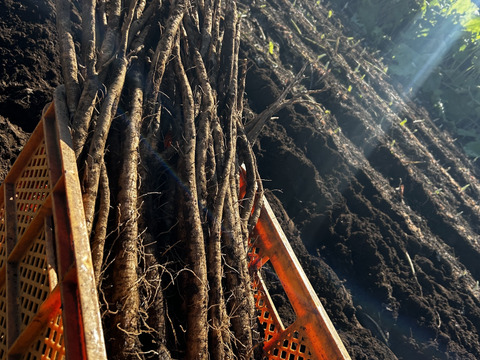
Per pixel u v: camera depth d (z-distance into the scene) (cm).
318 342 188
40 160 171
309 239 360
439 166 558
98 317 119
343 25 656
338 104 479
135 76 201
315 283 327
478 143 667
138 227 179
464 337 359
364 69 586
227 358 173
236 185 226
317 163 404
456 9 695
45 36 306
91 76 177
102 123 166
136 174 175
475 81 682
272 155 374
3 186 187
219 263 186
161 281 178
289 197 371
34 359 146
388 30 692
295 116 412
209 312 178
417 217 451
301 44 516
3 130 260
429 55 702
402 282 369
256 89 411
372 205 415
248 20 471
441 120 668
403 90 649
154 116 202
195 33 251
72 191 138
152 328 156
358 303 336
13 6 300
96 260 150
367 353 303
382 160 474
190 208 186
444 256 433
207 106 217
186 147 199
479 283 445
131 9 200
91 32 196
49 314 139
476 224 524
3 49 282
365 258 362
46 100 290
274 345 207
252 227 222
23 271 162
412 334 337
